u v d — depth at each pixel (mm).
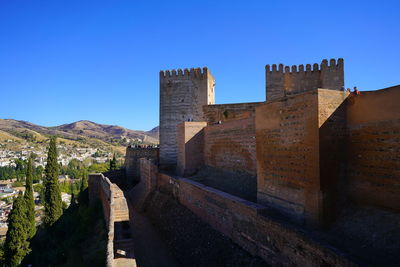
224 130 18844
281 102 10250
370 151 8258
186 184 17156
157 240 16234
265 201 11117
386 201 7762
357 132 8688
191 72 29359
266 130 11141
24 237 23016
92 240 18766
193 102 29266
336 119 8859
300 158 9273
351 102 8922
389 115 7734
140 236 16859
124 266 10477
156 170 23719
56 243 23219
